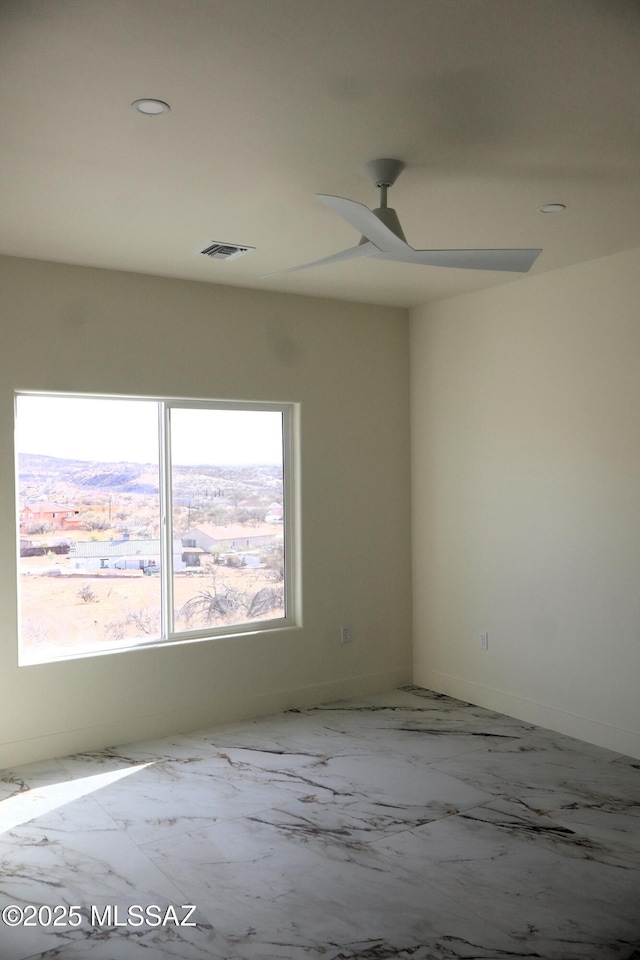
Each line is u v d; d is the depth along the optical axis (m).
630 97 2.45
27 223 3.61
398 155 2.88
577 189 3.26
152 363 4.59
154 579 4.75
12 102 2.43
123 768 4.13
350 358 5.39
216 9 1.95
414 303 5.49
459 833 3.36
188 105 2.46
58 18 1.97
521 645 4.87
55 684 4.31
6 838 3.34
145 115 2.53
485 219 3.63
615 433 4.27
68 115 2.53
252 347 4.96
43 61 2.18
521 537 4.85
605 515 4.34
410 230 3.80
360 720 4.90
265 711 5.05
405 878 3.00
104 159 2.89
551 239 3.96
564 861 3.12
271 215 3.54
